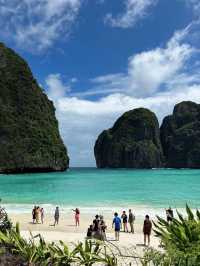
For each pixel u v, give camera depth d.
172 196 54.34
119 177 117.44
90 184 81.06
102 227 20.22
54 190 64.94
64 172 162.00
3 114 150.50
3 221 7.56
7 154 141.62
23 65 171.50
